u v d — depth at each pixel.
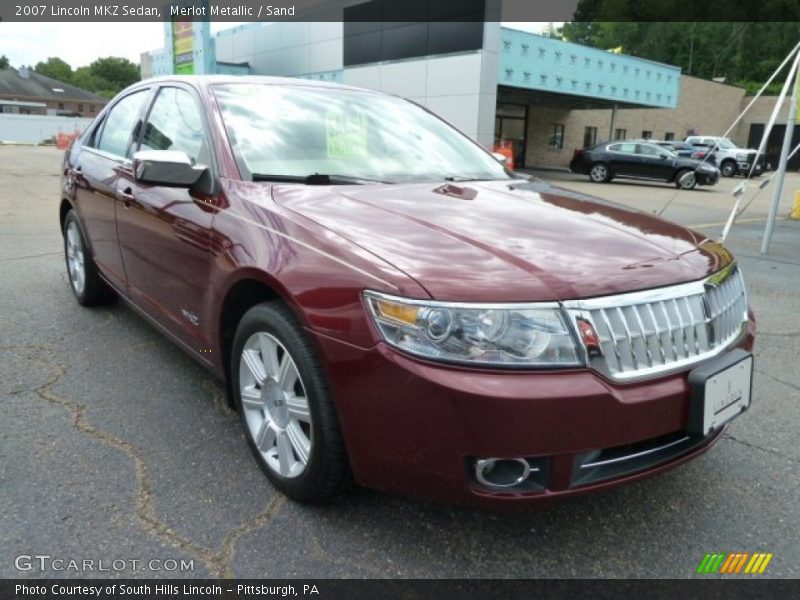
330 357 2.11
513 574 2.16
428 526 2.38
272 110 3.27
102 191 3.92
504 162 3.80
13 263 6.02
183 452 2.80
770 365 4.13
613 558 2.26
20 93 80.38
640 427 2.02
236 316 2.76
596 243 2.34
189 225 2.89
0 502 2.41
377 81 21.69
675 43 67.94
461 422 1.90
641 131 37.72
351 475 2.29
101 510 2.39
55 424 3.00
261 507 2.44
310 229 2.36
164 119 3.55
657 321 2.11
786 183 25.30
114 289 4.13
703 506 2.57
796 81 7.50
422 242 2.24
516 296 1.96
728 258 2.62
